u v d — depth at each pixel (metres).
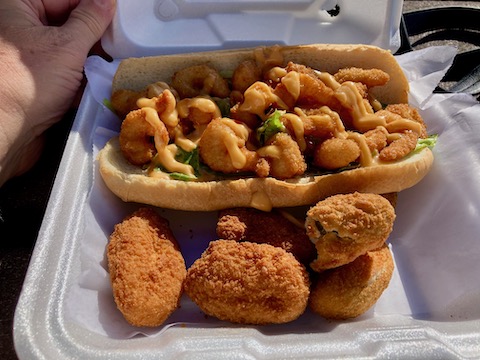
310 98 0.23
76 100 0.29
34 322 0.17
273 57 0.24
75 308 0.17
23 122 0.25
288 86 0.22
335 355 0.16
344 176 0.21
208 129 0.21
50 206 0.20
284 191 0.21
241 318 0.18
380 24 0.25
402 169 0.21
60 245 0.19
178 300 0.19
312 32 0.26
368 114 0.22
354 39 0.26
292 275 0.18
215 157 0.21
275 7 0.25
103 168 0.21
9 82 0.24
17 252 0.26
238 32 0.26
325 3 0.25
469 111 0.23
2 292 0.25
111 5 0.24
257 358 0.16
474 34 0.33
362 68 0.25
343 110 0.23
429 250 0.22
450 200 0.22
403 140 0.22
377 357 0.16
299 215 0.22
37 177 0.29
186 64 0.24
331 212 0.18
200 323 0.19
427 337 0.17
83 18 0.24
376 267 0.19
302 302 0.18
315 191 0.21
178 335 0.17
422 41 0.35
